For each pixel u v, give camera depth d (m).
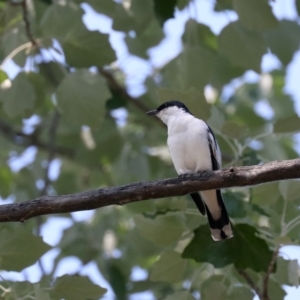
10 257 8.12
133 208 14.14
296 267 8.58
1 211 7.56
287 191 8.64
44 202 7.57
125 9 11.85
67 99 10.54
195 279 9.40
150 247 13.62
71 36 10.92
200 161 10.15
